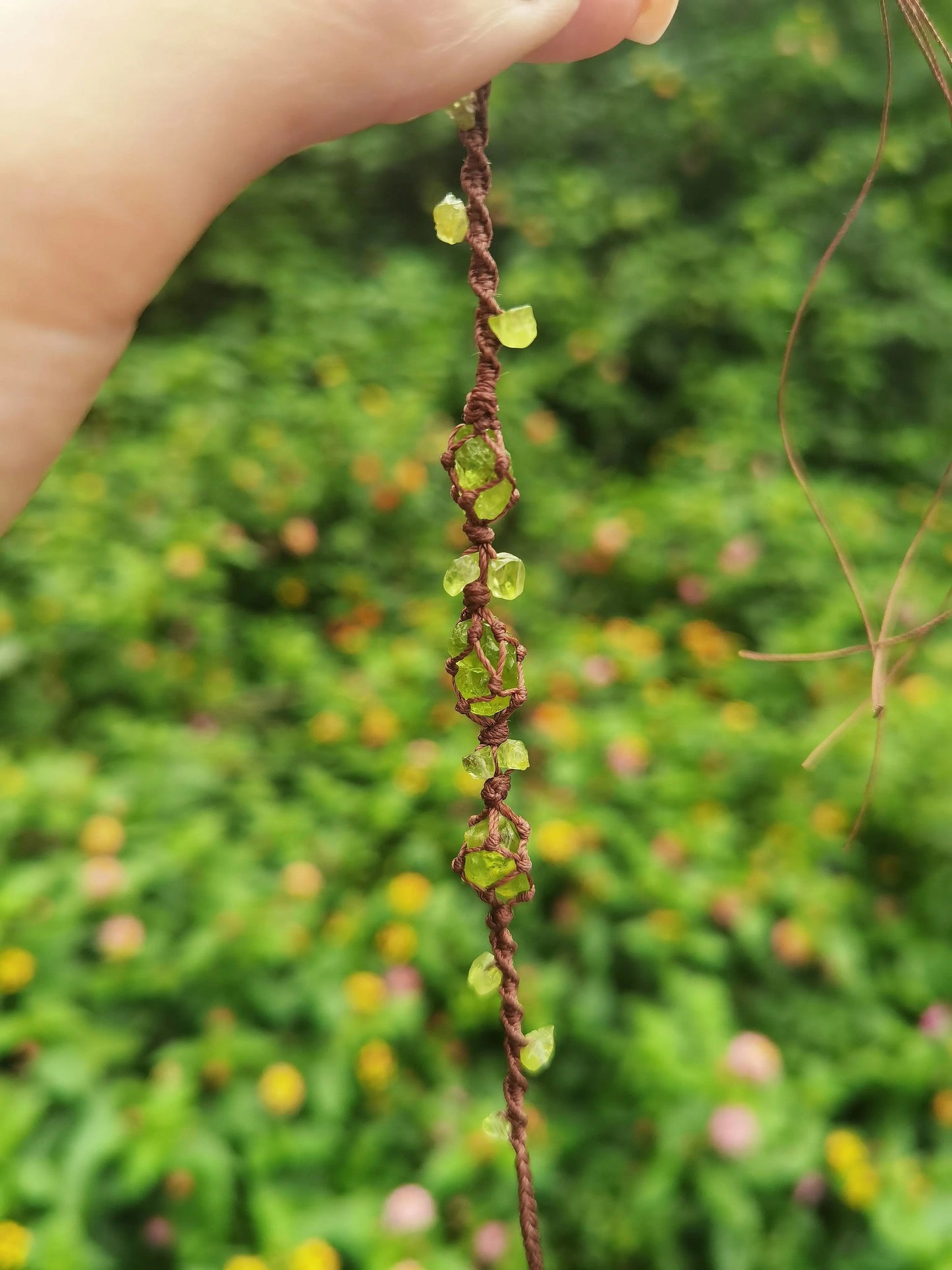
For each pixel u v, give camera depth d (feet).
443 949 1.04
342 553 1.71
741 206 2.22
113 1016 0.99
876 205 2.20
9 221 0.41
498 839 0.41
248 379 1.97
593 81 2.34
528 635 1.54
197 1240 0.85
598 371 2.08
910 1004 1.05
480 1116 0.94
